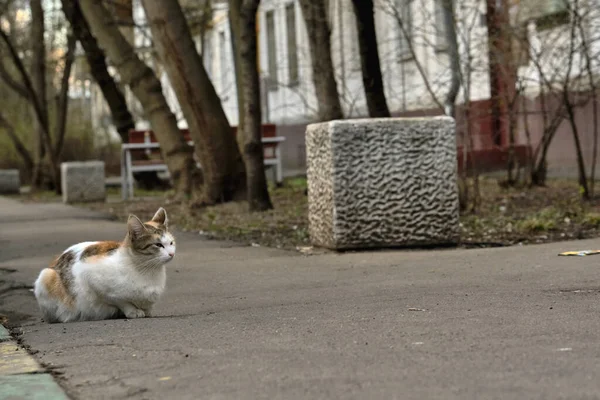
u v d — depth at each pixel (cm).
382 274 868
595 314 586
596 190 1664
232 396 418
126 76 1964
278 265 980
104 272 666
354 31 2911
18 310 800
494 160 1917
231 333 582
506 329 544
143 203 2141
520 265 859
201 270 970
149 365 493
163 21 1703
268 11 3772
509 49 1628
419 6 1897
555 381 415
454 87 1471
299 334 564
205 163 1756
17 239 1380
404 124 1062
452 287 753
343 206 1062
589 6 1495
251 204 1598
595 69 1742
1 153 4319
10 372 493
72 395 438
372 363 468
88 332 616
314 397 407
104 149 4297
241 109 1931
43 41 3045
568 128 2030
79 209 2080
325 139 1073
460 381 423
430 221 1073
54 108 4181
